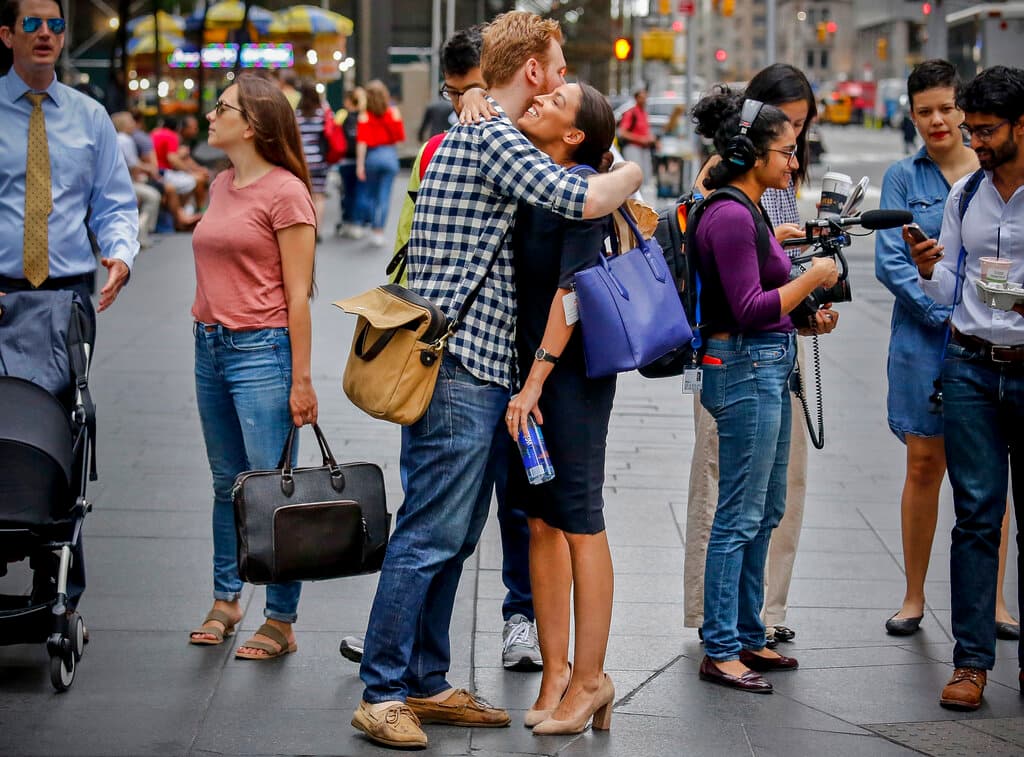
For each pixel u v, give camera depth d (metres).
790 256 6.79
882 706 6.08
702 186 6.30
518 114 5.64
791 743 5.62
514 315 5.58
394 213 29.70
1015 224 6.04
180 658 6.41
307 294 6.32
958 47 41.03
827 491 9.61
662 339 5.43
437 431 5.46
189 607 7.08
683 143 34.66
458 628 6.94
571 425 5.55
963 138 7.32
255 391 6.32
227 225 6.29
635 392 13.16
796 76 6.56
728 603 6.26
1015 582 8.05
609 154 5.82
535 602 5.85
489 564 7.97
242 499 5.75
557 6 51.03
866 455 10.62
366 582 7.61
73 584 6.45
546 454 5.44
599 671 5.69
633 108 32.22
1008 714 6.03
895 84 110.06
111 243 6.77
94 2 45.84
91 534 8.21
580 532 5.62
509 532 6.53
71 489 6.24
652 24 46.44
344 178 24.55
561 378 5.55
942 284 6.24
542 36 5.58
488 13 53.78
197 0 41.78
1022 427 6.12
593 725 5.74
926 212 7.07
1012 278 6.09
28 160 6.62
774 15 32.03
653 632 6.94
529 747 5.54
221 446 6.59
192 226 25.89
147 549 7.96
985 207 6.14
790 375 6.41
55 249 6.70
